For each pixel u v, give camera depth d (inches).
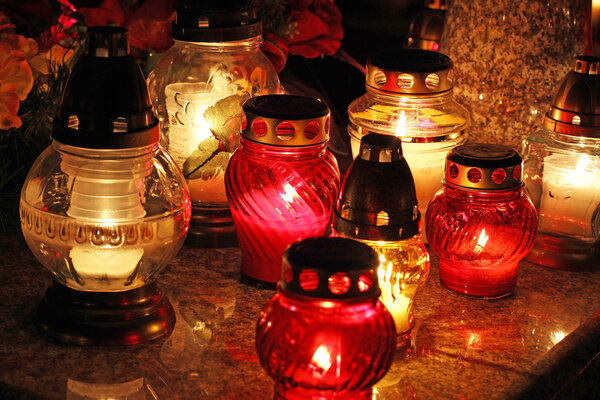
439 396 42.4
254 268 49.1
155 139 42.9
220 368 43.6
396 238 43.2
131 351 44.3
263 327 38.9
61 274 44.2
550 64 56.8
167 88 51.2
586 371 46.6
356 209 43.0
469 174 46.8
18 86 48.3
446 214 47.9
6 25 49.6
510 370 44.1
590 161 51.2
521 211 47.7
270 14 57.1
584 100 49.5
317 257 37.5
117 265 43.6
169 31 53.2
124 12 52.8
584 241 52.1
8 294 47.7
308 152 46.7
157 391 42.1
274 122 45.5
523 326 47.3
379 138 43.3
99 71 41.6
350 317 37.9
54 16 53.7
